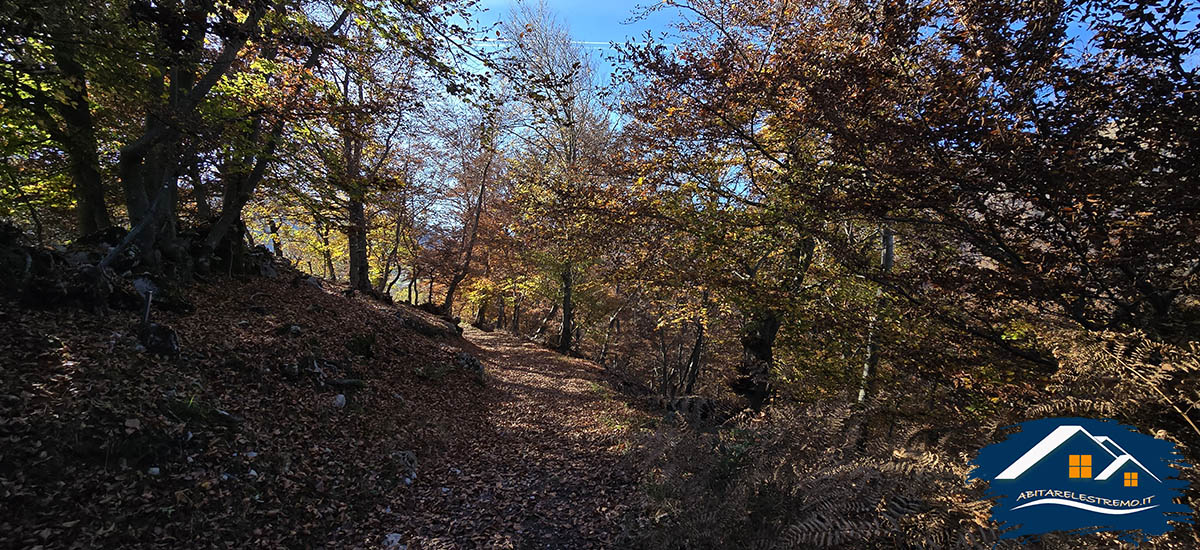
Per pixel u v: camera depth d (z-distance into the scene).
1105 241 4.27
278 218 16.81
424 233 29.22
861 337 7.11
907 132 4.78
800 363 8.93
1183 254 4.04
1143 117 3.79
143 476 4.90
